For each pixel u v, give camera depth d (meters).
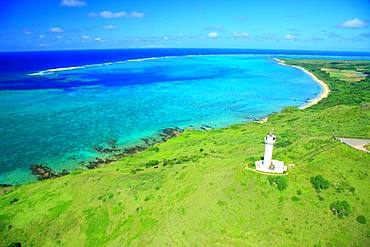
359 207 50.12
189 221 52.16
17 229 60.16
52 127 120.44
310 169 57.44
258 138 91.75
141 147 104.19
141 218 56.75
